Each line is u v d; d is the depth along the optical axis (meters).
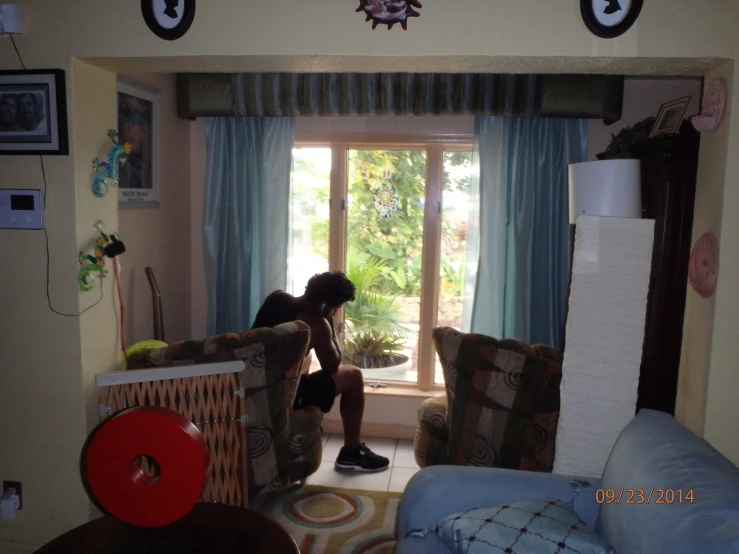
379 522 2.46
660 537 1.12
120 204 2.59
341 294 2.57
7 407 2.04
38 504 2.08
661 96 2.93
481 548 1.32
